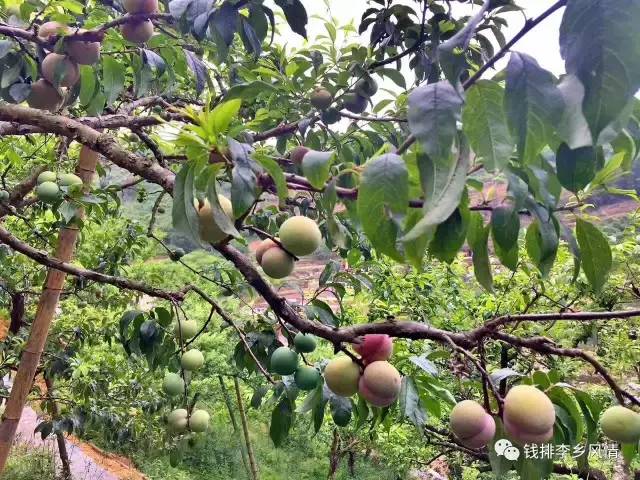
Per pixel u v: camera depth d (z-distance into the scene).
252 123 1.58
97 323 4.02
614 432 1.17
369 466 7.00
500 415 1.19
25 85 1.67
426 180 0.75
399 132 2.47
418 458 5.27
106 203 2.42
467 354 1.23
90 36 1.51
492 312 4.21
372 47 2.20
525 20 0.71
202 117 0.99
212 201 0.98
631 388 3.61
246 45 1.56
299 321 1.34
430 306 4.27
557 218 1.03
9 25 1.58
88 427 4.20
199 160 0.98
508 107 0.69
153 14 1.47
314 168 0.92
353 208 1.05
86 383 3.86
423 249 0.87
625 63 0.56
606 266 1.04
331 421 5.04
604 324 3.80
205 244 1.22
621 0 0.56
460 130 0.78
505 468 1.26
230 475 6.69
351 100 2.29
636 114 0.91
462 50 0.71
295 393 1.59
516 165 0.94
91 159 2.69
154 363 2.00
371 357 1.33
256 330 1.92
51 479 5.36
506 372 1.27
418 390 1.47
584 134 0.67
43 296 2.95
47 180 2.23
